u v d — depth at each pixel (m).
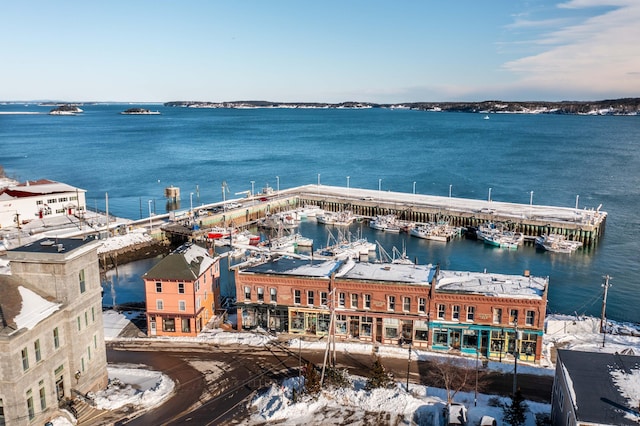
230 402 56.75
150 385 60.53
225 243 132.50
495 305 65.88
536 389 59.12
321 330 72.69
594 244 134.62
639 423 40.38
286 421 53.19
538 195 191.75
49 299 53.16
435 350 68.62
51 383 51.91
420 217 158.12
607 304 96.06
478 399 56.44
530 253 127.94
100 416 54.16
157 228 139.12
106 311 84.19
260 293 74.19
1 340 46.06
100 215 147.62
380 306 70.19
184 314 72.69
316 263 78.69
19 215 133.38
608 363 49.97
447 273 75.00
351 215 160.62
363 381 60.38
